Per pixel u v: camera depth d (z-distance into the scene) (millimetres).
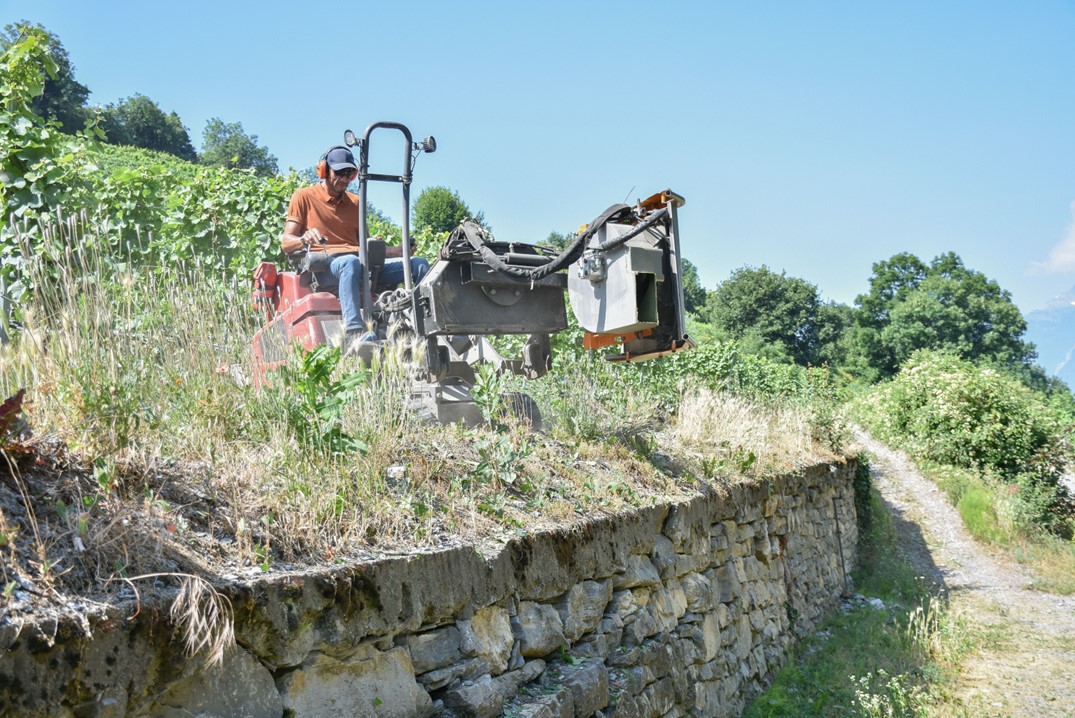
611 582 5371
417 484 4469
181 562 2887
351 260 6281
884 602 13172
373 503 3969
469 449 5273
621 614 5461
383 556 3564
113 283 4734
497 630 4223
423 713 3674
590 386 7750
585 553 5039
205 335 4477
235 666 2865
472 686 3934
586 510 5312
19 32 8703
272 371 4398
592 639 5074
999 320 71188
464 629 3967
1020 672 9633
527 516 4793
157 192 10883
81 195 9453
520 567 4398
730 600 7516
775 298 64125
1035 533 18641
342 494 3846
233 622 2785
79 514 2793
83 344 3721
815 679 8539
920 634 10656
